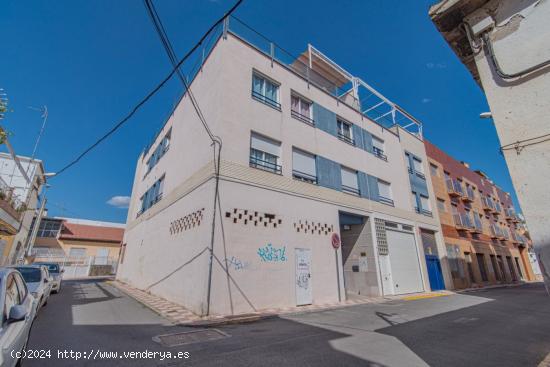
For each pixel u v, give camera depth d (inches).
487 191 1195.3
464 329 258.4
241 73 436.8
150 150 803.4
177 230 444.5
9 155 763.4
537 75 123.4
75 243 1190.3
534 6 130.5
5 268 157.5
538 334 240.7
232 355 176.4
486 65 139.5
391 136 742.5
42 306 330.6
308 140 505.0
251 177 396.5
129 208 925.8
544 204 110.6
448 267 741.3
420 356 177.8
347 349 190.5
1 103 244.4
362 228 579.2
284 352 183.0
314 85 563.8
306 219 448.8
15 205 556.4
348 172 575.5
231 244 348.8
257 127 429.7
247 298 343.6
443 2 151.4
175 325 264.4
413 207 712.4
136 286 613.3
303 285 411.2
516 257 1242.0
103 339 207.2
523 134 121.9
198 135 447.5
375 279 533.6
